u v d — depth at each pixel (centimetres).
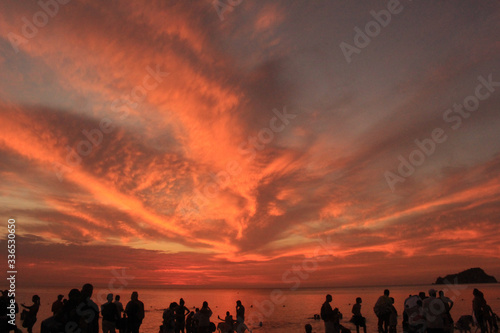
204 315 1446
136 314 1184
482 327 1500
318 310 5638
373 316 3894
